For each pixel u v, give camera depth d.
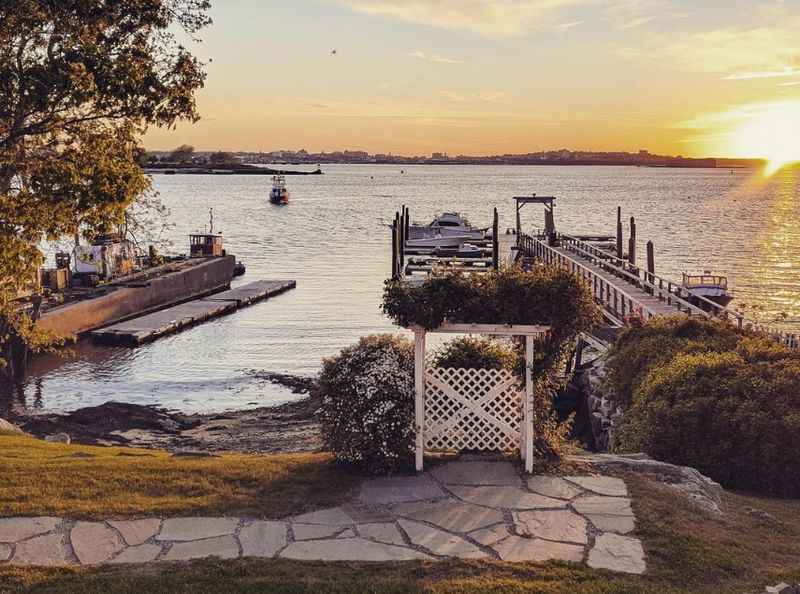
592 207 132.75
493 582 7.03
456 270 9.92
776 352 13.40
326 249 72.44
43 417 23.45
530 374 9.82
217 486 9.44
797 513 9.74
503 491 9.23
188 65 13.64
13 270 13.99
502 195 180.12
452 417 10.30
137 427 22.47
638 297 29.36
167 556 7.55
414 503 8.89
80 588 6.84
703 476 10.40
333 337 36.22
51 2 12.48
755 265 56.00
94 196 13.41
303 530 8.18
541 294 9.57
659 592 6.93
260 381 28.62
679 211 118.44
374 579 7.07
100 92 12.55
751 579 7.38
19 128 12.96
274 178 144.38
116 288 41.91
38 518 8.39
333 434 9.98
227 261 55.09
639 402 13.12
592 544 7.89
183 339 36.19
